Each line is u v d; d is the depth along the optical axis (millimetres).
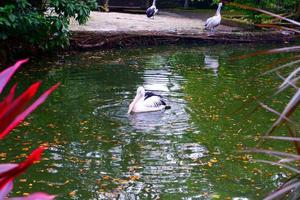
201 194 4020
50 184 4129
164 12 18000
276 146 5125
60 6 9125
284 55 10883
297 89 1622
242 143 5219
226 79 8391
